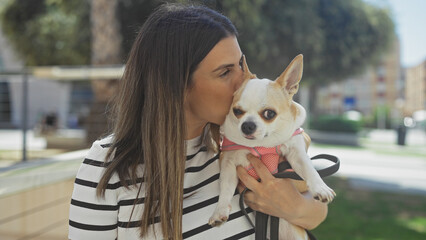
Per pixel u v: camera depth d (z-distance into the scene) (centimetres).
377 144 1602
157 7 144
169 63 122
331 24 1414
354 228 400
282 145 146
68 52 1122
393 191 610
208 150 145
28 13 1135
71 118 1270
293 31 1157
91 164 126
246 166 141
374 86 4731
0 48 1848
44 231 225
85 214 120
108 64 666
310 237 166
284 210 134
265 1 1069
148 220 122
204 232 128
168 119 121
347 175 761
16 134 1583
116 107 155
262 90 139
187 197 131
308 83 1720
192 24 124
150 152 123
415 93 6281
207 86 125
